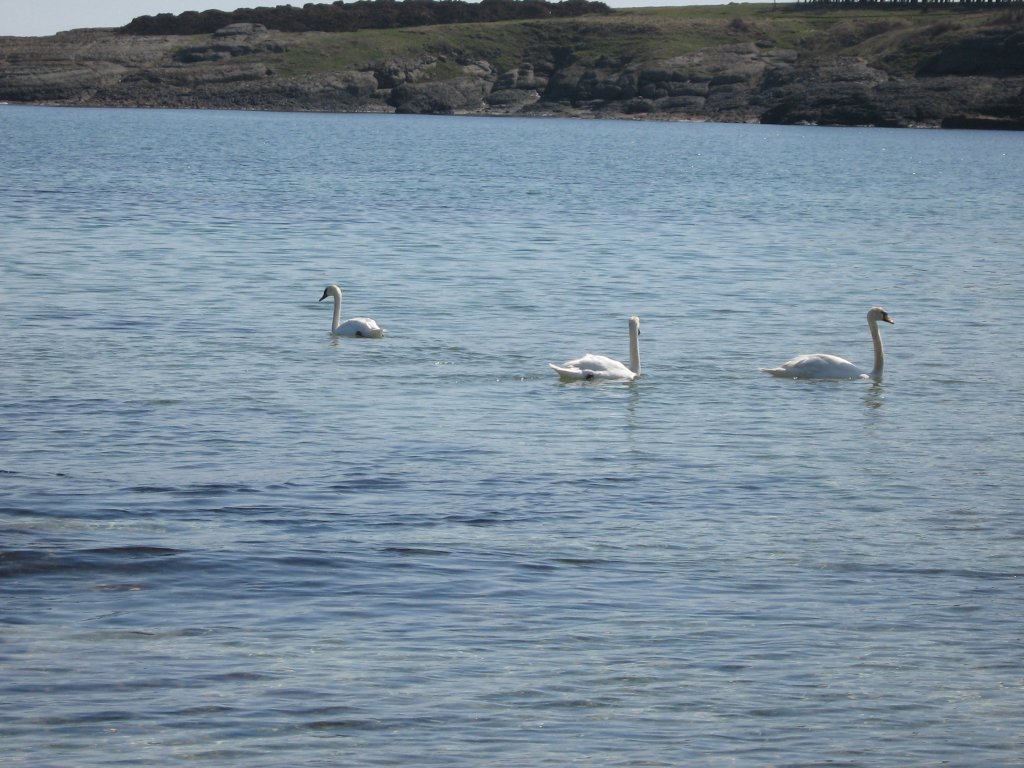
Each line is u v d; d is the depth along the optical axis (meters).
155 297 34.22
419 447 20.50
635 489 18.56
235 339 28.94
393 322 31.72
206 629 13.51
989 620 14.12
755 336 30.91
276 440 20.69
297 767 10.88
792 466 19.95
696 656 13.09
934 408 23.97
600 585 14.90
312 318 31.92
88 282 36.22
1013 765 11.14
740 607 14.35
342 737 11.38
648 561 15.69
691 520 17.27
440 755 11.13
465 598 14.44
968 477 19.52
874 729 11.71
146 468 18.94
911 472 19.73
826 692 12.38
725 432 21.95
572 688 12.37
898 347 29.83
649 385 25.41
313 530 16.48
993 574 15.46
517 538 16.39
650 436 21.55
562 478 19.00
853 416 23.28
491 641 13.36
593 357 25.75
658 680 12.56
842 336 31.12
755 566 15.60
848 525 17.19
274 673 12.54
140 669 12.55
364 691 12.22
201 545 15.83
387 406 23.19
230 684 12.30
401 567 15.29
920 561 15.87
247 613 13.93
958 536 16.81
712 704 12.12
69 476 18.42
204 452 19.88
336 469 19.16
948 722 11.85
